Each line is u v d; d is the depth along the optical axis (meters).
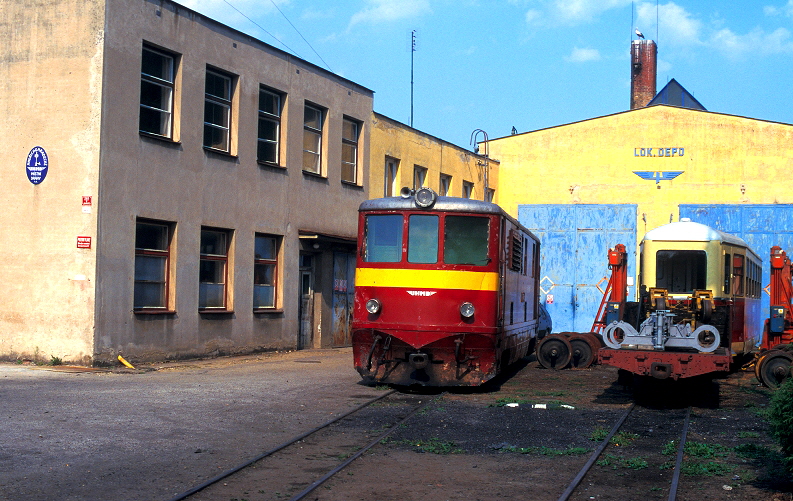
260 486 7.87
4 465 8.38
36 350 17.23
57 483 7.74
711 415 13.23
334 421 11.38
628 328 14.20
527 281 20.17
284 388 14.85
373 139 27.81
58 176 17.17
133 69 17.73
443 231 14.98
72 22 17.19
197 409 12.16
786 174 33.41
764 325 21.56
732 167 33.97
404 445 10.08
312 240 24.17
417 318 14.78
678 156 34.50
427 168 31.38
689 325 14.08
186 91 19.33
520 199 36.50
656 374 13.82
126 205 17.56
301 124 23.92
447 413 12.65
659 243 16.80
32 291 17.30
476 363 14.95
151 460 8.78
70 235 16.98
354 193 26.77
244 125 21.44
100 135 16.84
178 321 19.11
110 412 11.64
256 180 21.94
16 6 17.67
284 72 23.08
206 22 19.97
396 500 7.57
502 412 12.94
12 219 17.56
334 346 25.86
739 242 18.22
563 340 20.84
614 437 10.88
